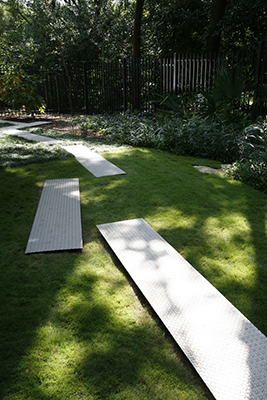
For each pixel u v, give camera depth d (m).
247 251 3.09
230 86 7.15
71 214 3.80
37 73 13.74
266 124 6.04
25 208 4.00
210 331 2.09
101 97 13.43
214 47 13.02
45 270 2.77
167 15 14.95
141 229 3.45
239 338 2.04
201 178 5.20
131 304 2.38
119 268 2.83
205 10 14.59
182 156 6.67
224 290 2.54
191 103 8.95
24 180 4.98
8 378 1.78
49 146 7.09
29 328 2.13
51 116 13.10
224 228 3.54
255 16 11.88
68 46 15.52
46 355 1.92
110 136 8.46
